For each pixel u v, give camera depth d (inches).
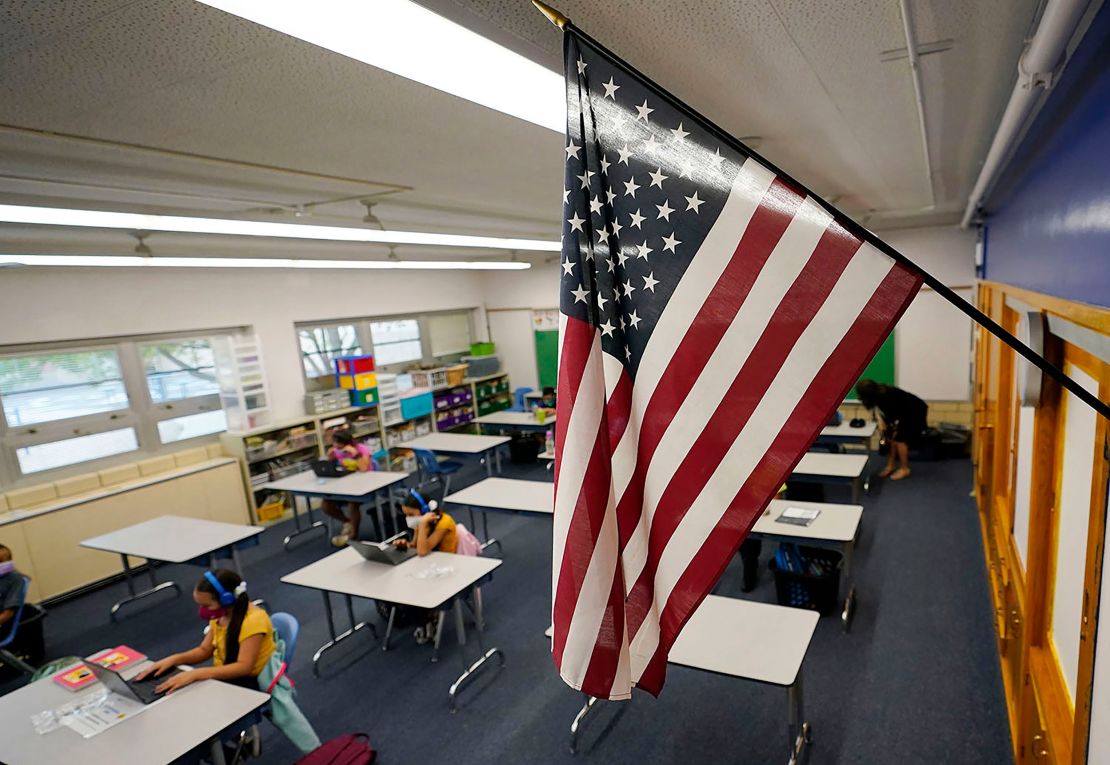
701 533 55.6
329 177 132.1
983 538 208.8
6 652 174.7
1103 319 53.2
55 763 97.4
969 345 313.1
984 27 72.4
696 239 54.1
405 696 154.5
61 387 239.6
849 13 67.4
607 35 70.3
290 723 126.6
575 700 147.0
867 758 121.0
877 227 314.2
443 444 301.0
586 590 56.6
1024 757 103.1
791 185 51.4
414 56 56.3
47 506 223.6
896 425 276.5
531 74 63.5
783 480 52.6
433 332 418.9
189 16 57.0
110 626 206.5
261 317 301.0
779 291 52.1
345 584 155.4
